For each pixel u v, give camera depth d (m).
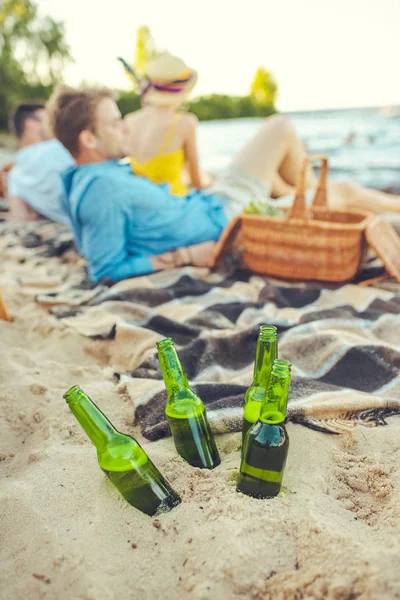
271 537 1.25
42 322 2.78
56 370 2.31
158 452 1.61
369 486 1.48
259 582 1.14
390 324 2.60
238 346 2.41
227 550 1.20
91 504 1.42
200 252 3.54
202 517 1.33
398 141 10.72
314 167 8.06
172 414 1.52
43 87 27.59
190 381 2.16
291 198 4.03
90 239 3.31
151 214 3.38
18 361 2.38
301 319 2.67
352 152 9.55
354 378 2.12
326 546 1.19
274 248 3.28
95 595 1.13
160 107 3.80
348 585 1.07
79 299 3.11
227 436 1.71
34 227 5.27
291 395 1.89
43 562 1.23
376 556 1.13
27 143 5.35
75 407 1.33
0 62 26.22
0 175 6.66
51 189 5.19
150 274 3.40
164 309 2.92
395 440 1.66
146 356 2.36
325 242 3.08
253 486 1.36
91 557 1.23
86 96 3.16
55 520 1.37
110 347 2.55
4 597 1.15
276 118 4.02
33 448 1.78
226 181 4.04
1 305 2.88
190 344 2.41
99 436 1.36
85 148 3.26
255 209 3.42
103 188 3.19
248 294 3.17
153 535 1.30
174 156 3.86
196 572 1.18
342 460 1.58
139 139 3.83
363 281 3.27
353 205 4.16
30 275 3.77
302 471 1.51
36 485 1.51
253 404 1.45
